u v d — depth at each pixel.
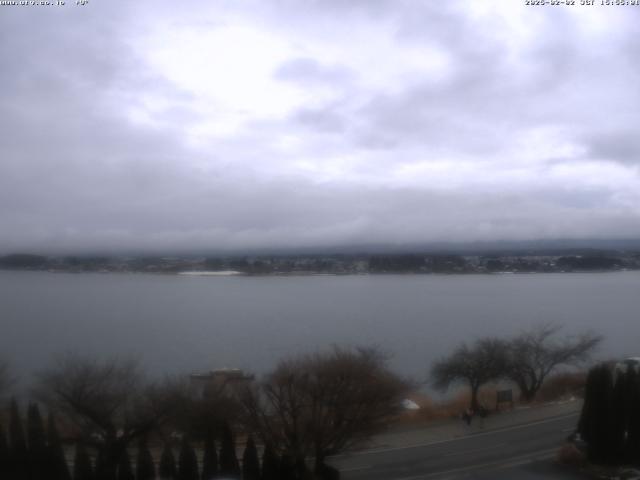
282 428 38.12
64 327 138.25
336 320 149.00
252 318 155.00
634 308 174.25
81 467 32.16
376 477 35.59
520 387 56.00
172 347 106.31
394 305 188.00
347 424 37.00
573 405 51.16
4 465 31.47
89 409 35.62
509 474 36.09
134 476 33.56
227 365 84.31
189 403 39.06
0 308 180.25
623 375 38.53
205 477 32.81
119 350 101.00
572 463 37.31
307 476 34.25
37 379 56.81
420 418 47.25
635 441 37.84
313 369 40.94
